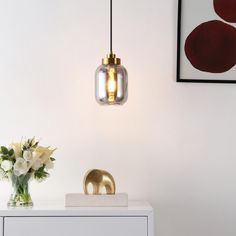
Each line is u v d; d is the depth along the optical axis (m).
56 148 3.20
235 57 3.44
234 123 3.42
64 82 3.39
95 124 3.38
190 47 3.42
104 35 3.42
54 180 3.35
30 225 2.84
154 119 3.40
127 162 3.38
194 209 3.38
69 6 3.42
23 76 3.39
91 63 3.41
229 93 3.44
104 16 3.43
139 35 3.43
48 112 3.38
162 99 3.41
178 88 3.42
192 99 3.42
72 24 3.42
